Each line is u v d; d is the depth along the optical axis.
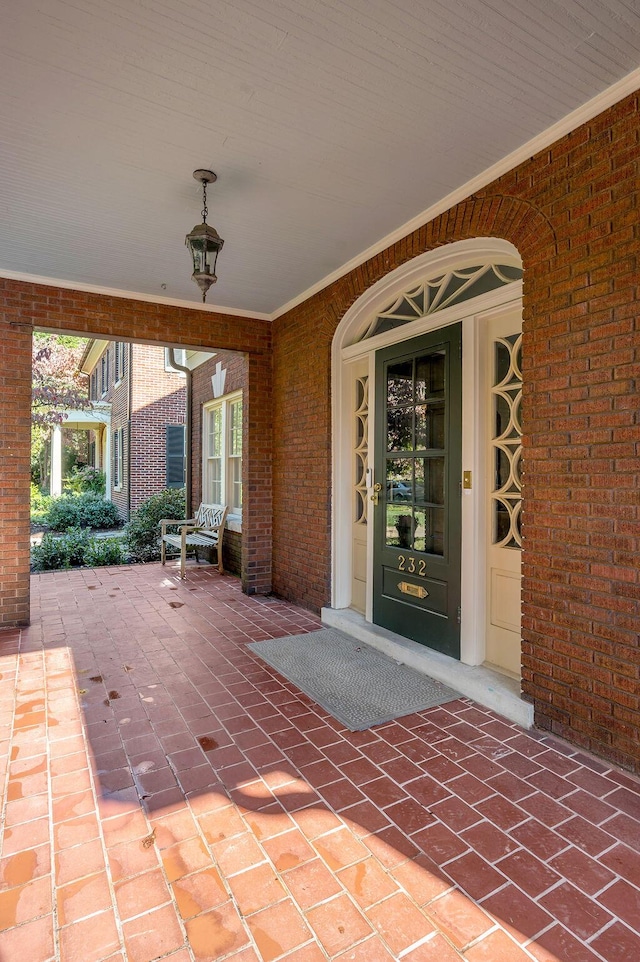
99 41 2.07
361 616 4.45
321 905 1.64
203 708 2.95
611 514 2.38
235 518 6.89
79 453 18.88
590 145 2.47
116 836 1.93
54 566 7.48
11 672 3.46
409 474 3.89
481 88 2.33
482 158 2.87
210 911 1.62
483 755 2.48
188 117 2.52
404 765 2.40
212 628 4.45
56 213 3.49
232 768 2.37
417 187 3.17
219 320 5.49
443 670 3.30
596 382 2.44
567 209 2.57
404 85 2.32
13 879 1.73
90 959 1.46
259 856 1.84
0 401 4.49
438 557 3.58
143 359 10.91
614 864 1.80
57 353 12.05
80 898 1.66
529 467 2.76
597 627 2.44
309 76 2.26
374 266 4.03
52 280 4.67
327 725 2.76
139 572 6.95
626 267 2.32
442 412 3.58
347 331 4.59
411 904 1.64
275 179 3.07
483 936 1.53
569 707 2.56
